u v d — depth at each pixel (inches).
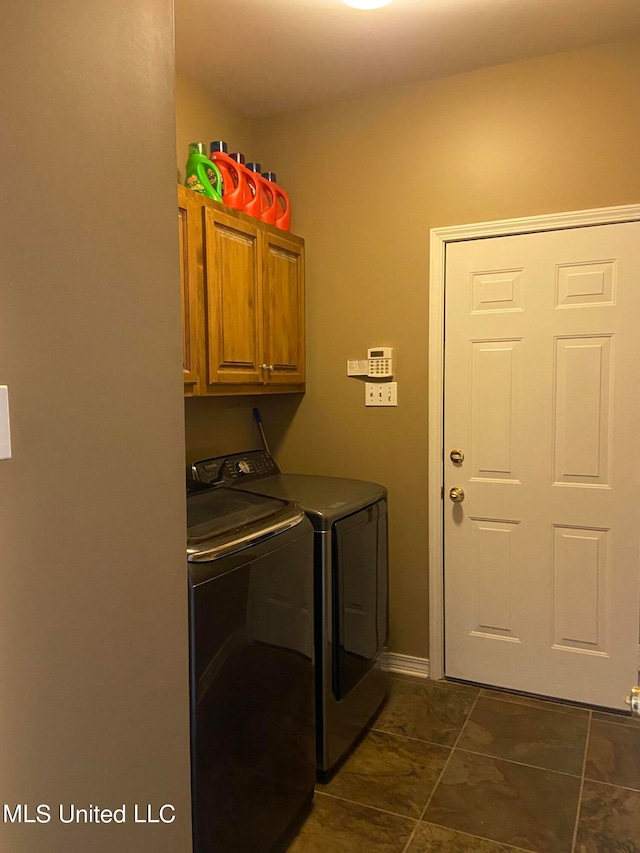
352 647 87.4
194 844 55.8
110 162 41.3
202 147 91.0
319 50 93.2
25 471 35.8
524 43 92.0
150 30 44.7
